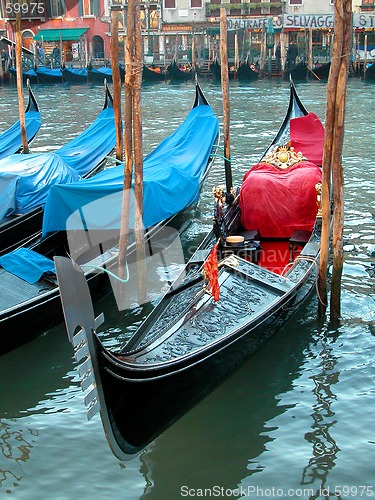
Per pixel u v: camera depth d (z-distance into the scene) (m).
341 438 5.96
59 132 20.70
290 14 40.66
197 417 6.34
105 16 41.84
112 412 5.12
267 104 26.06
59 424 6.30
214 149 12.41
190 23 42.84
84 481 5.58
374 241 10.19
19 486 5.53
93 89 34.88
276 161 9.43
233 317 6.58
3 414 6.48
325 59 40.06
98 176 9.52
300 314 7.95
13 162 10.62
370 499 5.29
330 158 7.21
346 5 6.68
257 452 5.85
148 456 5.86
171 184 9.52
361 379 6.74
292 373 6.89
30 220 9.97
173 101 28.16
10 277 7.86
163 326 6.41
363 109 23.47
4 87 37.56
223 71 11.80
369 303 8.20
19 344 7.50
